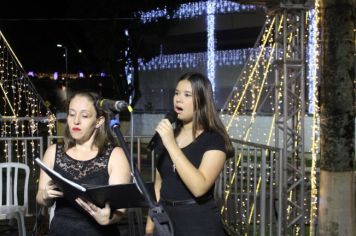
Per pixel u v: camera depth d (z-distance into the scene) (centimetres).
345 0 385
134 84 2234
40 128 1917
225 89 2300
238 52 2242
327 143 399
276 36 789
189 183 288
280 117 888
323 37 398
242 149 599
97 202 269
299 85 805
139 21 2109
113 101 269
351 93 392
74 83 3219
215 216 309
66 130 311
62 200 301
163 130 293
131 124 299
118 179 297
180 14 2364
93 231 296
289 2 743
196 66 2411
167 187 311
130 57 2181
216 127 307
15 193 542
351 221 398
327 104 396
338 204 396
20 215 495
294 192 761
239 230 590
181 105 308
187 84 306
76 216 297
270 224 549
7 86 1925
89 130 302
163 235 253
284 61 754
